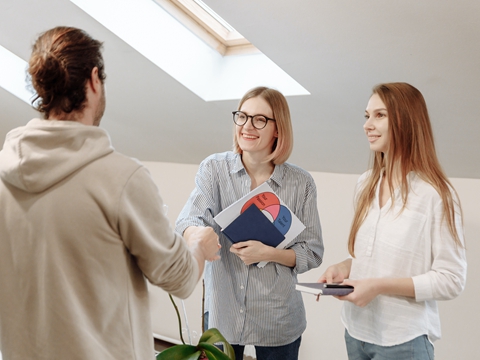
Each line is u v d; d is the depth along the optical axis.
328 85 2.16
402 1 1.60
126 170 1.08
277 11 1.84
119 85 2.88
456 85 1.87
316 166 3.02
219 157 1.91
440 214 1.49
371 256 1.60
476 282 2.56
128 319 1.13
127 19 2.37
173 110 2.96
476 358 2.59
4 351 1.13
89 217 1.04
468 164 2.39
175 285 1.20
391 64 1.90
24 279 1.08
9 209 1.09
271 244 1.77
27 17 2.53
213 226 1.87
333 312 3.09
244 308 1.86
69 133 1.06
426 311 1.55
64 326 1.05
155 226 1.11
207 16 2.54
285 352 1.90
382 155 1.66
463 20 1.58
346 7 1.71
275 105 1.77
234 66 2.65
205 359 1.49
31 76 1.10
